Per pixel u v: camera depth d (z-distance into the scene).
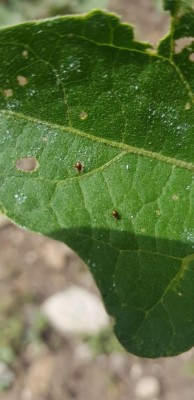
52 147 0.08
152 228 0.08
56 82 0.07
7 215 0.07
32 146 0.08
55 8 0.23
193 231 0.08
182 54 0.07
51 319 0.30
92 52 0.07
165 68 0.07
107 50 0.07
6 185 0.08
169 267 0.08
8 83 0.07
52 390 0.28
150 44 0.07
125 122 0.08
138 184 0.08
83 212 0.08
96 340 0.29
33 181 0.08
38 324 0.30
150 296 0.07
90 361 0.29
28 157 0.08
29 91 0.07
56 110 0.08
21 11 0.25
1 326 0.30
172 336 0.07
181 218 0.08
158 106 0.08
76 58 0.07
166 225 0.08
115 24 0.07
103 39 0.07
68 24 0.07
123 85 0.07
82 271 0.32
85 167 0.08
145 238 0.08
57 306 0.30
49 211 0.08
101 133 0.08
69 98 0.07
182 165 0.08
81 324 0.30
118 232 0.08
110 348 0.29
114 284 0.07
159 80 0.07
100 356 0.29
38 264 0.33
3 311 0.31
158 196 0.08
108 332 0.29
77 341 0.29
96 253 0.07
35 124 0.08
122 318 0.07
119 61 0.07
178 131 0.08
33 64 0.07
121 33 0.07
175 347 0.07
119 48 0.07
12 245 0.34
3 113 0.07
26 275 0.33
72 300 0.31
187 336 0.07
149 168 0.08
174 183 0.08
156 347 0.07
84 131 0.08
